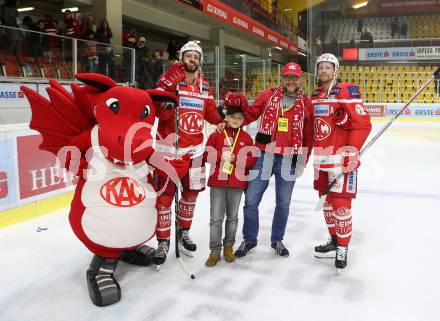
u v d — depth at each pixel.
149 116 2.61
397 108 16.20
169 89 3.03
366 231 4.01
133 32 10.61
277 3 27.45
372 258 3.34
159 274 3.02
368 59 21.73
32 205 4.21
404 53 21.17
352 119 2.90
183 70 3.04
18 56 6.40
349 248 3.56
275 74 11.14
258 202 3.32
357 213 4.62
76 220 2.63
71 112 2.62
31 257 3.31
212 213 3.17
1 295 2.70
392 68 21.19
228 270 3.09
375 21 24.81
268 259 3.31
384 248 3.56
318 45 23.41
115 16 11.42
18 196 4.04
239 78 9.81
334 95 2.99
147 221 2.70
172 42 12.36
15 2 7.54
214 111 3.39
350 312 2.50
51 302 2.61
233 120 3.11
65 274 3.02
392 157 8.49
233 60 9.59
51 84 2.68
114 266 2.71
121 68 8.16
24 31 6.42
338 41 24.91
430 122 15.84
